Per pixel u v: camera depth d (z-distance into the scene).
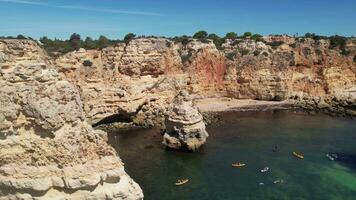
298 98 111.12
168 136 65.69
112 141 69.81
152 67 92.31
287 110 99.69
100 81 83.44
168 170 54.28
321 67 116.31
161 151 63.47
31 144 25.27
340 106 103.69
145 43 92.25
